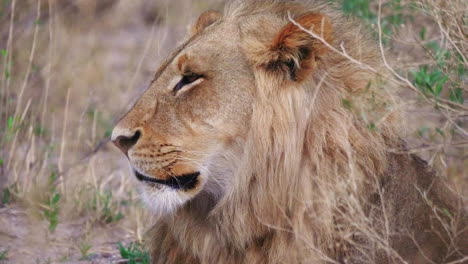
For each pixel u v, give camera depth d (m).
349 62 9.62
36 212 13.41
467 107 10.65
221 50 9.60
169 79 9.69
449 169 12.87
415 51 13.43
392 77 9.95
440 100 10.62
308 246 9.26
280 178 9.37
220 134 9.45
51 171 15.55
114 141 9.58
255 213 9.46
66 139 18.09
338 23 10.06
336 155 9.29
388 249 9.00
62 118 19.67
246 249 9.60
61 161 15.73
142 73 22.55
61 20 24.62
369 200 9.44
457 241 10.04
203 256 9.85
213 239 9.79
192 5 23.44
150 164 9.54
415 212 9.84
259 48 9.46
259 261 9.58
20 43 20.97
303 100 9.33
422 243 9.83
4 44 20.17
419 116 12.49
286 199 9.38
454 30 10.85
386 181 9.60
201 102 9.48
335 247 9.37
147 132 9.49
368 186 9.42
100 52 24.20
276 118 9.35
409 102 9.98
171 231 10.05
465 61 10.45
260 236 9.54
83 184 15.03
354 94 9.50
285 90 9.36
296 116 9.30
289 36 9.29
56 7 24.30
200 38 9.84
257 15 9.91
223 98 9.45
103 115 20.03
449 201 10.50
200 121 9.48
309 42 9.30
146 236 12.00
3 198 14.68
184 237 9.92
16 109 16.03
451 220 9.81
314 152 9.33
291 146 9.30
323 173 9.29
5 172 15.18
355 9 14.50
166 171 9.55
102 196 14.55
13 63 18.19
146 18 26.84
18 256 12.80
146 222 13.91
